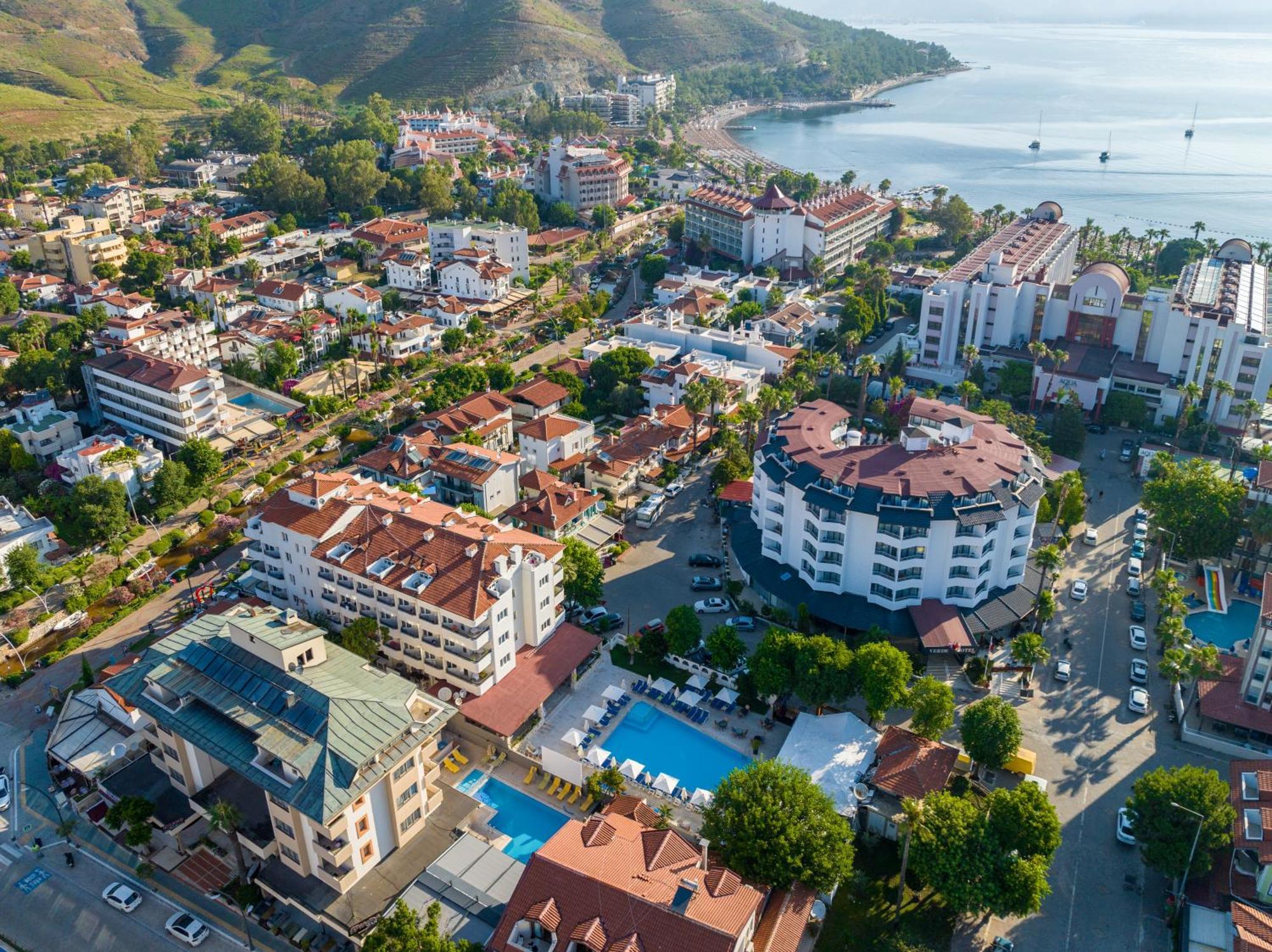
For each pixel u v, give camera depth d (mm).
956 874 104062
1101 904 110438
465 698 136125
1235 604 165250
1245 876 107312
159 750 121375
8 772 131000
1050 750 132875
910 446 158000
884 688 128125
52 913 110188
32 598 166750
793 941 99500
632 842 103312
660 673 148875
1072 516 180625
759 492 172875
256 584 162875
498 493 187500
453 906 104562
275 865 110250
